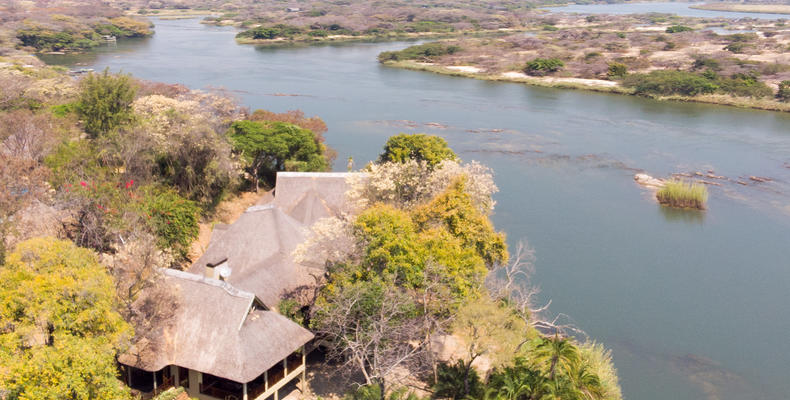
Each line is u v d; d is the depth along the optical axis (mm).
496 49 185000
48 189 38562
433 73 161375
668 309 47156
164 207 41062
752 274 53094
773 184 75438
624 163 83688
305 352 33625
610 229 62000
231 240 36719
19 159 38438
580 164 83000
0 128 48812
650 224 63594
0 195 32844
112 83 62344
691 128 102750
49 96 80250
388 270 31469
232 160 56594
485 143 92062
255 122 63938
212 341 28531
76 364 22750
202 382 29609
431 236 33281
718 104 124000
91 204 37500
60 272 25391
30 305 23688
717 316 46375
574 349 30781
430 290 31906
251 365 28109
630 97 132250
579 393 29297
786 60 151125
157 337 28969
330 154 73438
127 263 31000
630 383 38219
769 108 118125
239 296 29172
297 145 63062
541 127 102750
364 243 32438
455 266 32000
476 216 37688
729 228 62781
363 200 43219
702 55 157375
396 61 176000
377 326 29672
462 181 39094
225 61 168375
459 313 31656
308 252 36125
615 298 48438
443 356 35344
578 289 49688
